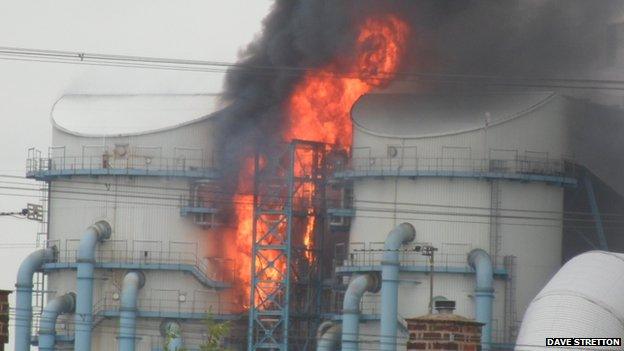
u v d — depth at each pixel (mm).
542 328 186500
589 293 188125
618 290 189750
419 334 134875
